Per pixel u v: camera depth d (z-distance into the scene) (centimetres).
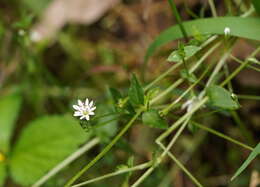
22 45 58
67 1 64
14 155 54
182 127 45
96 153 57
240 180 55
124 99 45
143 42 62
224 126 57
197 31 46
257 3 46
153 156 44
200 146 57
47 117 53
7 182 57
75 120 53
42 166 53
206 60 55
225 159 57
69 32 63
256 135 57
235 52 57
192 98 46
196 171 57
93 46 63
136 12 63
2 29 60
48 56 63
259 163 55
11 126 55
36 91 59
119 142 48
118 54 62
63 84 61
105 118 51
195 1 60
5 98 56
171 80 56
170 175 54
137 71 60
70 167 55
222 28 46
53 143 53
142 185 54
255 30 45
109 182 55
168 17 61
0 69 61
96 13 63
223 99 43
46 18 63
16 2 64
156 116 43
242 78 57
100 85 60
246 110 57
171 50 57
